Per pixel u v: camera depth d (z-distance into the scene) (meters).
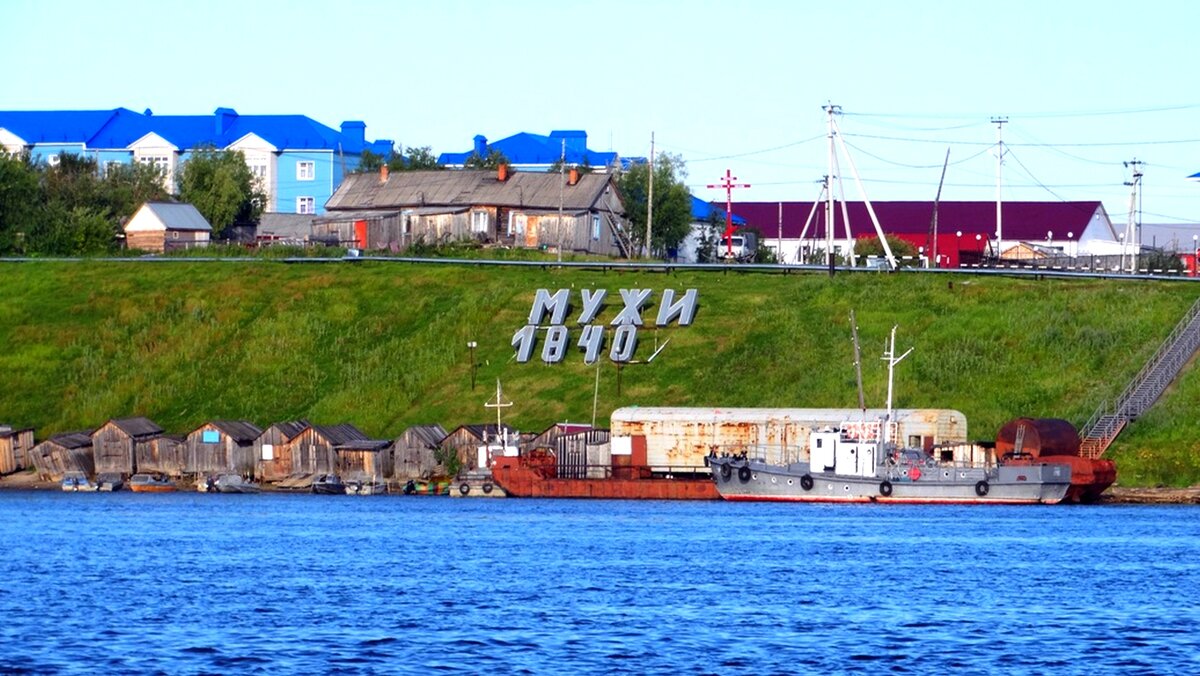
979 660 127.75
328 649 130.50
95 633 136.75
